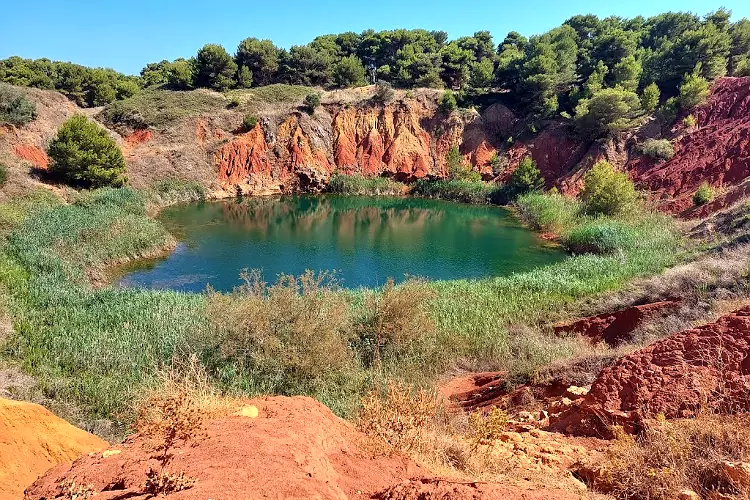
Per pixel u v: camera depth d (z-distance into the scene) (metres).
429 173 56.78
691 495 4.62
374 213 44.81
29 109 39.62
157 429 5.11
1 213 25.33
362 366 13.62
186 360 12.06
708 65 47.31
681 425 5.95
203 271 25.66
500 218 42.91
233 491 3.56
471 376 13.30
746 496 4.46
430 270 27.02
